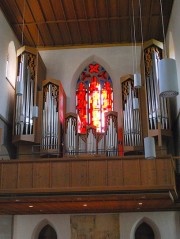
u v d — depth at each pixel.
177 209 19.05
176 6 17.09
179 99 17.28
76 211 19.52
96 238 19.72
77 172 14.90
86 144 18.61
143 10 18.88
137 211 19.70
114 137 18.67
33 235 19.94
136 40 21.84
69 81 21.78
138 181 14.59
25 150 18.91
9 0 17.91
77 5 18.61
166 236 19.36
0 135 16.48
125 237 19.55
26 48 19.67
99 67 22.38
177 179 16.67
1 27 18.27
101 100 21.92
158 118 17.55
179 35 16.58
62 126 19.62
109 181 14.69
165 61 8.63
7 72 19.42
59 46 22.28
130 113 18.78
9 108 19.20
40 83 20.34
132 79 19.59
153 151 12.99
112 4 18.52
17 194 14.88
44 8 18.75
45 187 14.80
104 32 21.03
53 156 18.61
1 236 19.88
